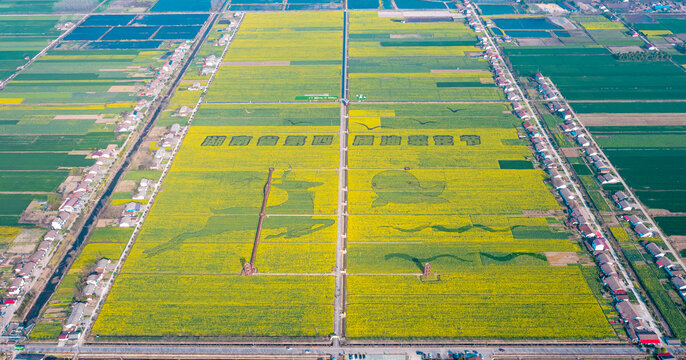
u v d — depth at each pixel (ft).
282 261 399.03
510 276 382.01
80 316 355.77
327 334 343.46
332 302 364.99
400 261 396.57
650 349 326.44
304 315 356.59
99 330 349.00
